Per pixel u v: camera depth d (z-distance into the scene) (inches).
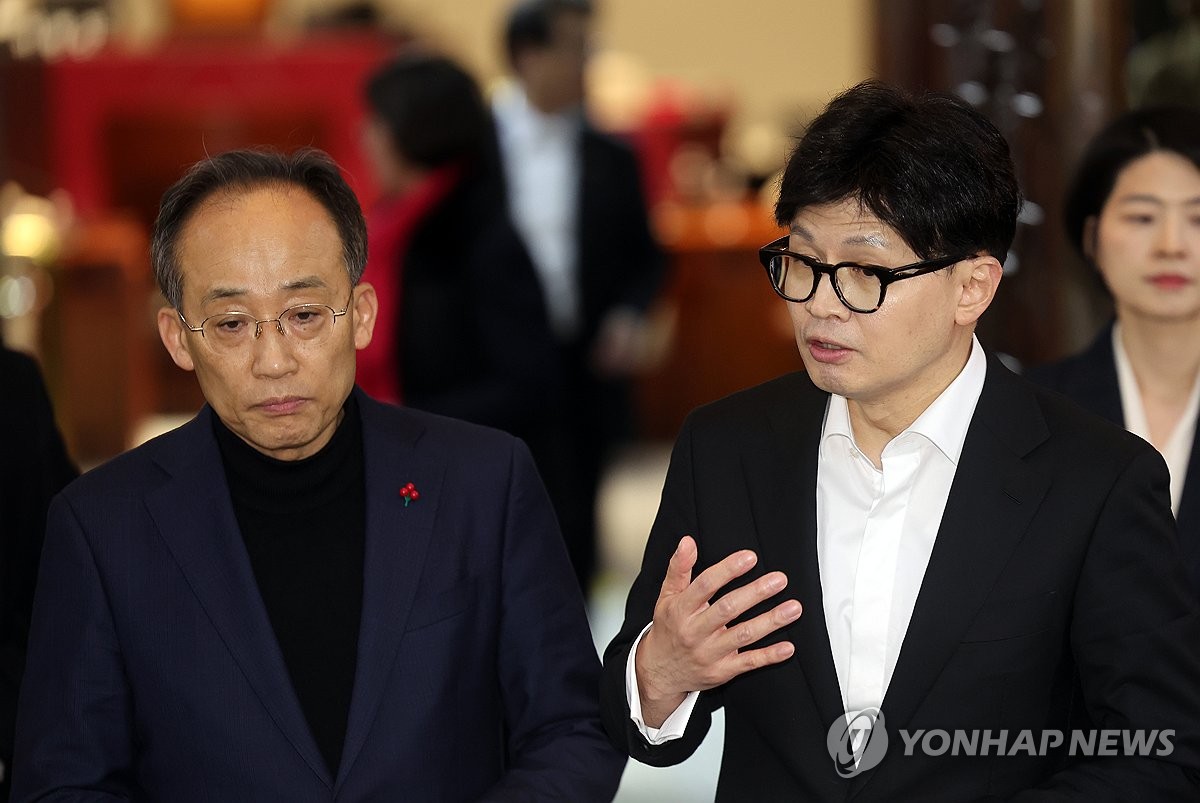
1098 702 231.9
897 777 231.6
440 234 447.2
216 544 250.5
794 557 243.3
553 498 499.8
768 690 242.2
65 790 241.9
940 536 236.1
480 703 257.8
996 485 236.5
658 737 245.9
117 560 249.6
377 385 448.1
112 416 844.6
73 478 311.1
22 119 837.8
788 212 231.8
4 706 286.8
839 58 1354.6
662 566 258.2
